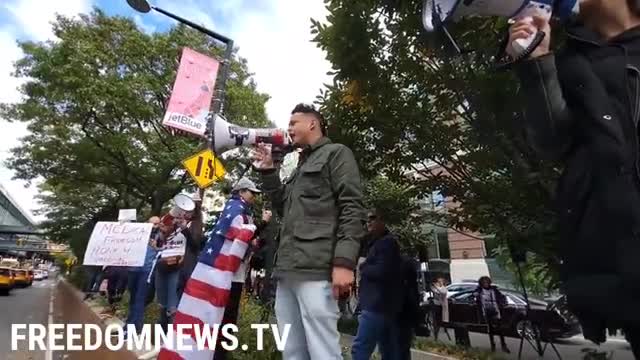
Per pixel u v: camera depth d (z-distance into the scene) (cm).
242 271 436
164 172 1848
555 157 141
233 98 1738
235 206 381
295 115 281
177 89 645
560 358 884
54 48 1614
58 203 2869
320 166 258
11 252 9012
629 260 114
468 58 340
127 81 1600
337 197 255
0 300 1855
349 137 481
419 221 581
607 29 140
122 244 745
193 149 1689
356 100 458
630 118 124
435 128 435
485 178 414
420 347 967
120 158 1867
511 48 142
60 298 1878
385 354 458
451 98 418
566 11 140
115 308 1023
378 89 441
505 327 1038
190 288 359
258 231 424
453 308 1205
